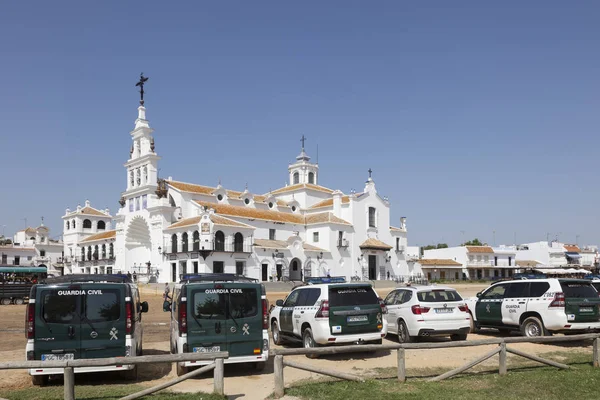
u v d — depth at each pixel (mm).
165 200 59844
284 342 17859
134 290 13031
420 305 16000
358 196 72438
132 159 65562
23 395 10539
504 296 18219
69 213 87688
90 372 12398
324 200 76938
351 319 14469
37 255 90562
